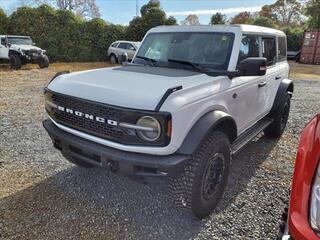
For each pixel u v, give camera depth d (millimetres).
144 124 2441
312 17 35625
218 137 2891
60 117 3035
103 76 3188
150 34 4270
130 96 2547
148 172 2529
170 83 2811
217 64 3498
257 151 4824
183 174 2723
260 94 4203
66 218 2934
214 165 2959
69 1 37250
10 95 8938
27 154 4410
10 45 16812
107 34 25359
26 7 23688
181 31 3951
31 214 2975
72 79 3156
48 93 3168
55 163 4109
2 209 3035
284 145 5141
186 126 2580
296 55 27984
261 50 4324
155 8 26375
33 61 16469
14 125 5848
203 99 2775
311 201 1716
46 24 23453
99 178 3703
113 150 2615
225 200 3330
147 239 2676
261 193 3500
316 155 1833
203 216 2975
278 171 4098
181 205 2859
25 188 3449
